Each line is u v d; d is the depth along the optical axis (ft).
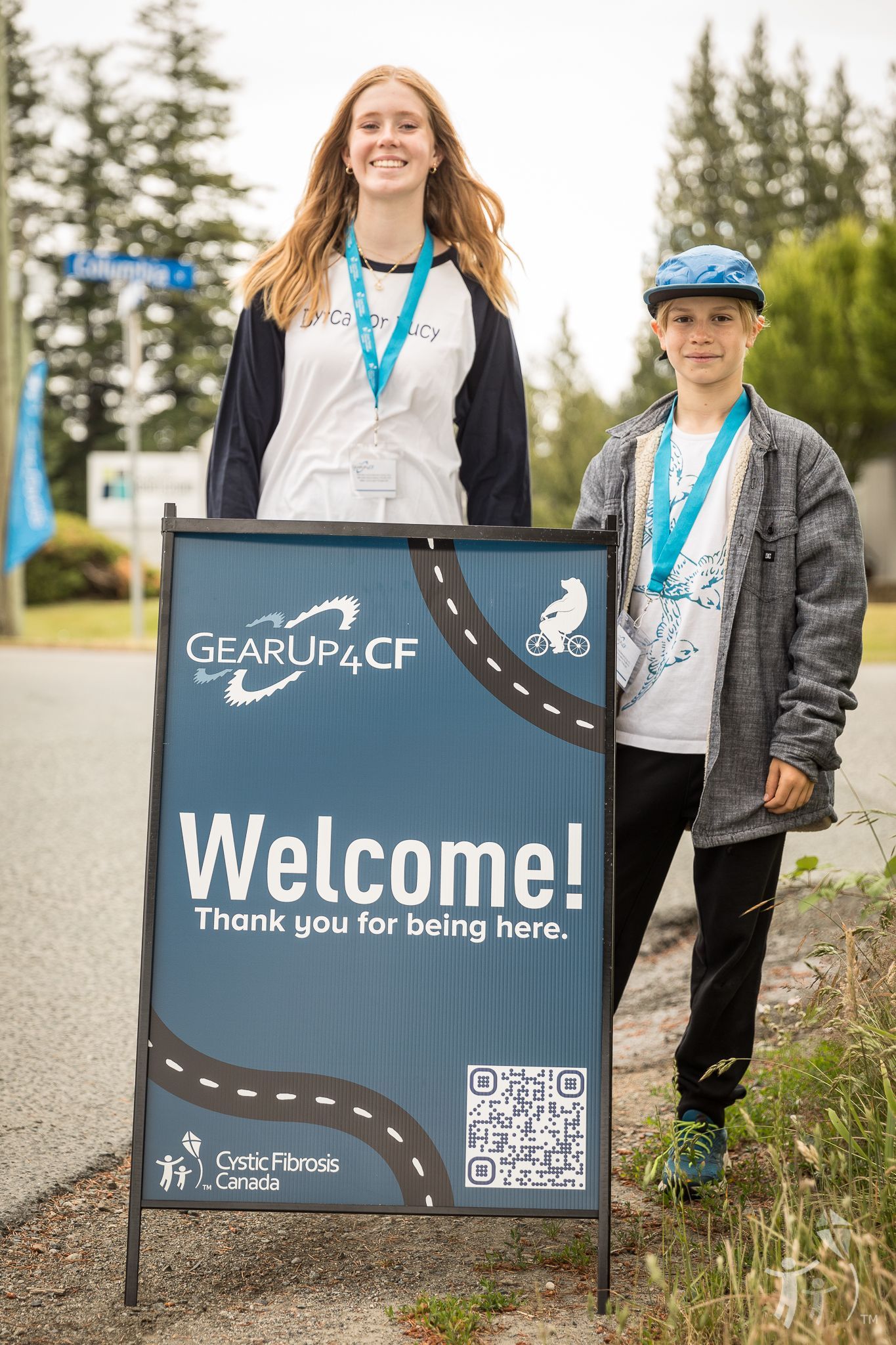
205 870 8.95
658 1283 7.89
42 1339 8.30
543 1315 8.59
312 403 11.25
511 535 9.07
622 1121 11.82
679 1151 10.22
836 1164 9.23
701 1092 10.27
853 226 97.09
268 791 8.99
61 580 93.91
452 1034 8.86
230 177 151.33
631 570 10.32
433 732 9.03
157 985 8.87
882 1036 9.53
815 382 90.22
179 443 146.00
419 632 9.08
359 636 9.07
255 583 9.09
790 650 9.95
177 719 9.02
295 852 8.96
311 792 9.00
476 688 9.05
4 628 68.08
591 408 107.86
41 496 67.31
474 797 8.99
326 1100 8.82
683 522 10.14
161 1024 8.85
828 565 9.89
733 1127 11.15
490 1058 8.86
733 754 9.89
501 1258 9.46
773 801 9.80
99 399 150.71
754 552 9.96
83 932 17.65
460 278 11.60
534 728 9.03
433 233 11.84
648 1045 13.87
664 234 130.31
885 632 59.06
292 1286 9.05
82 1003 14.98
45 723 34.55
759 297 10.03
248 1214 10.22
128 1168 11.01
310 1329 8.43
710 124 130.11
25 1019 14.39
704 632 10.07
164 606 9.07
